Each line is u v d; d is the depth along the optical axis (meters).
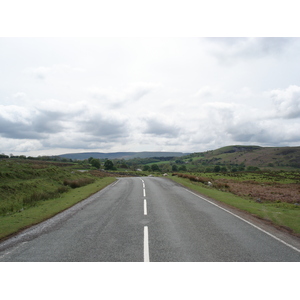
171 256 5.54
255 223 8.84
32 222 9.45
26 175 24.31
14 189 17.92
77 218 10.05
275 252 5.84
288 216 10.20
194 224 8.59
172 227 8.15
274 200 17.19
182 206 12.48
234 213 10.74
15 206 14.27
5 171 22.97
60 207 12.98
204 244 6.34
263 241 6.63
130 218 9.70
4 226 8.70
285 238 6.97
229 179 52.41
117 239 6.82
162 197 15.88
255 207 12.52
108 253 5.75
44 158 118.19
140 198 15.52
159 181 31.12
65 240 6.84
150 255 5.59
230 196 16.97
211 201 14.34
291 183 43.12
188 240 6.67
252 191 24.72
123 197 16.28
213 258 5.45
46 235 7.45
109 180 35.44
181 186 23.91
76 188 24.25
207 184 30.19
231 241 6.60
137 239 6.79
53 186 22.73
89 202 14.62
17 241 6.89
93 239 6.87
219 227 8.16
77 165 106.31
